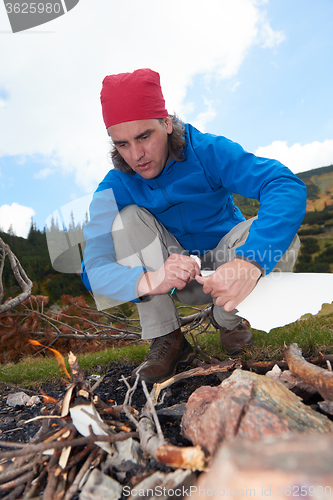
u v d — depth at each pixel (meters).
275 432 0.71
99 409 1.03
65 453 0.81
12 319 4.83
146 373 1.58
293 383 1.17
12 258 3.26
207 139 1.87
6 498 0.78
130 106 1.51
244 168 1.69
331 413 0.94
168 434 1.04
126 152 1.66
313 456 0.38
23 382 2.18
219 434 0.76
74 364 0.99
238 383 0.86
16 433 1.27
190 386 1.57
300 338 1.98
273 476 0.36
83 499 0.74
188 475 0.70
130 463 0.83
